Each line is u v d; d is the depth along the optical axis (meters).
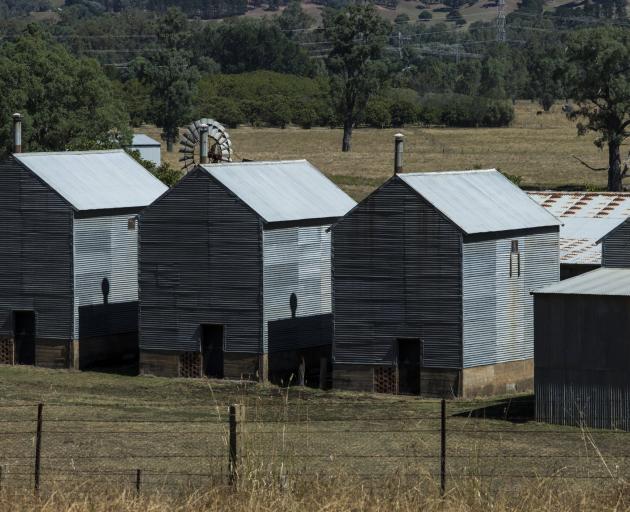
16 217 145.38
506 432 106.69
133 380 136.50
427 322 126.25
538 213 134.12
